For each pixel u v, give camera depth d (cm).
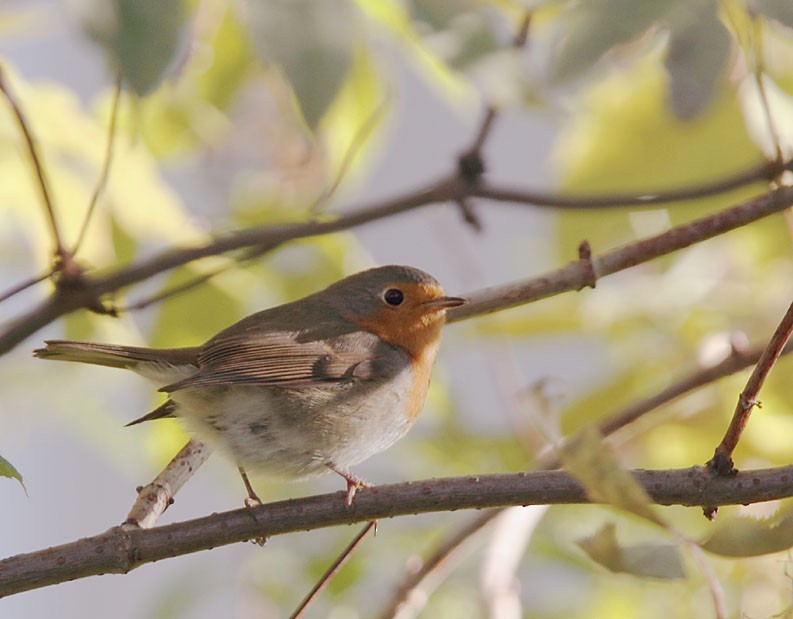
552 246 1252
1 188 980
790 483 694
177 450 1162
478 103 1040
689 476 700
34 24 865
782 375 1018
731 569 976
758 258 1188
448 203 938
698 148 1109
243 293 1083
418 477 1166
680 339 1136
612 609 1087
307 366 938
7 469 589
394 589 946
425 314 995
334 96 502
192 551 732
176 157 1150
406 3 578
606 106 1116
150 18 450
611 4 507
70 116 1001
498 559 912
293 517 738
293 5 508
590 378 1191
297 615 743
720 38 502
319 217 952
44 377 1223
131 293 1073
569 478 726
